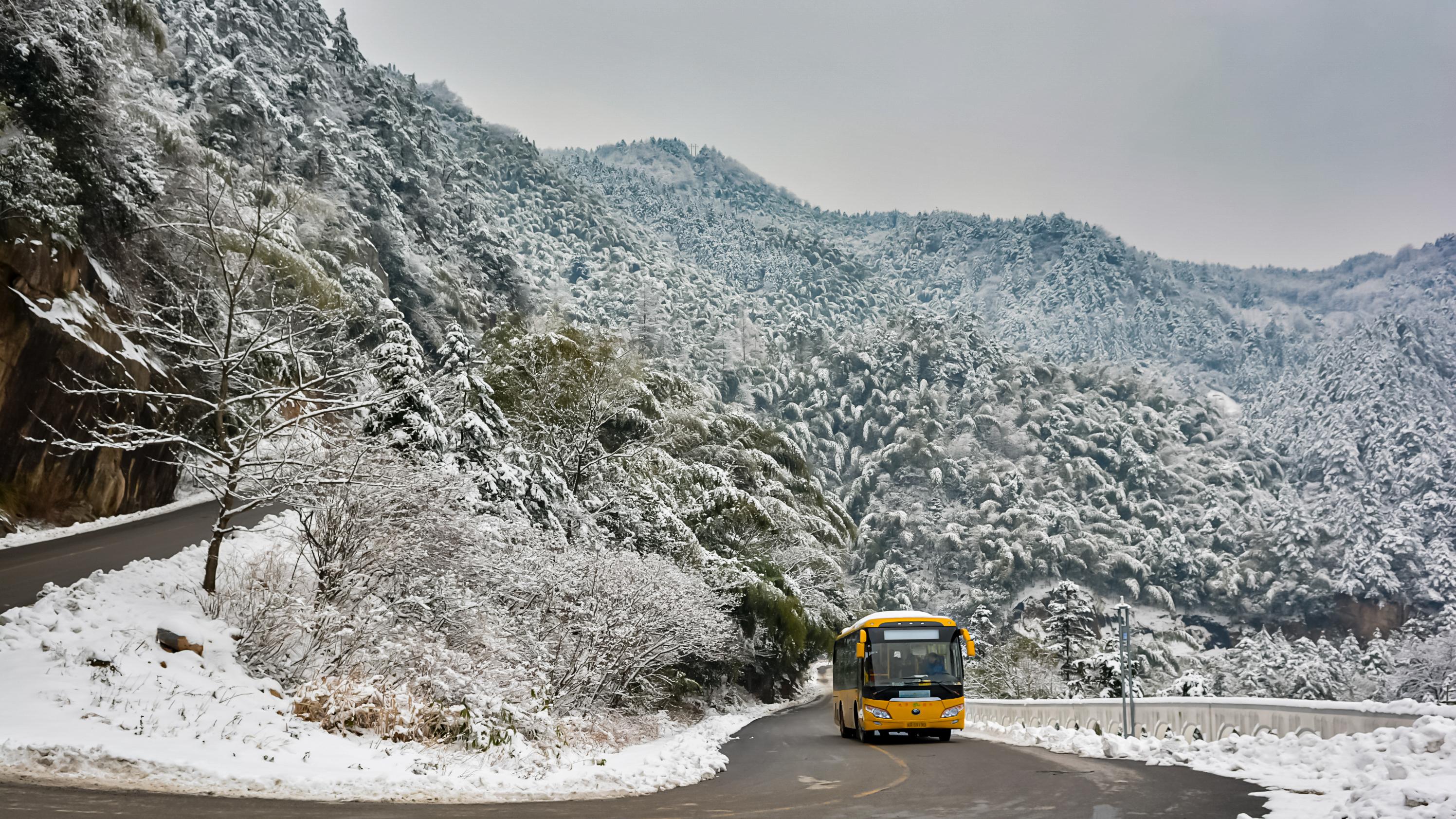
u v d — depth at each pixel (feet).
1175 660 371.56
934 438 620.90
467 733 45.55
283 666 49.78
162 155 136.87
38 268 92.17
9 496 87.10
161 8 246.47
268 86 270.87
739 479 150.20
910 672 71.51
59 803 26.61
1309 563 556.10
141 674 41.73
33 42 100.68
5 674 39.73
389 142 333.42
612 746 62.08
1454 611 341.62
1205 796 34.65
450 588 59.31
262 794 31.35
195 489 121.29
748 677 154.10
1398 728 37.04
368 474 57.06
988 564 500.74
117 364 99.14
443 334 258.16
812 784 42.42
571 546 82.33
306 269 138.41
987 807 33.86
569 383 113.70
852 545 197.88
